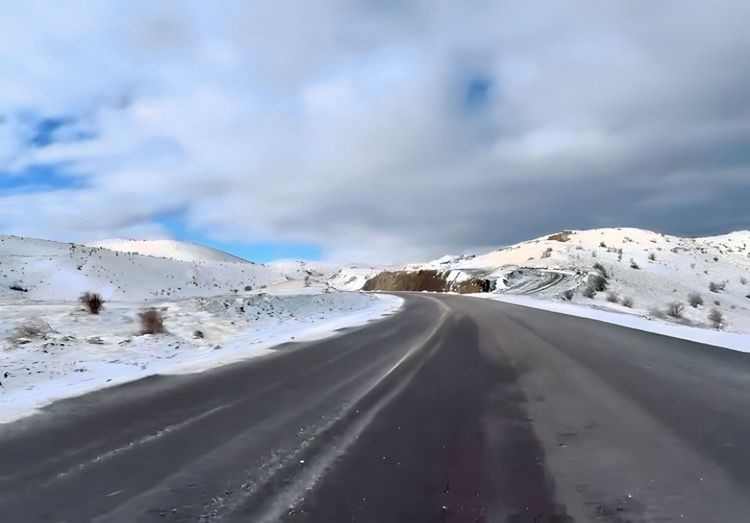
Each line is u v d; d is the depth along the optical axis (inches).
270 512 140.8
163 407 263.3
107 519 138.9
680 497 149.6
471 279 2581.2
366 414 247.8
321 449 194.2
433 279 3026.6
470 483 160.9
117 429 223.6
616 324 753.6
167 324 641.0
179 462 181.3
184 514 140.6
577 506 144.1
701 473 168.2
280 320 795.4
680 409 252.8
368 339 576.4
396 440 205.9
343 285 3969.0
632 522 134.4
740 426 222.2
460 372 363.9
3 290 1211.2
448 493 153.3
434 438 208.5
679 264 2842.0
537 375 349.4
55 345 452.8
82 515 141.8
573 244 3361.2
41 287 1306.6
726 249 4092.0
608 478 164.6
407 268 3545.8
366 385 319.3
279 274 2832.2
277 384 323.3
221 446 198.8
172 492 155.4
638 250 3129.9
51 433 218.5
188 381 333.7
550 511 141.0
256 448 195.9
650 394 286.7
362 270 4156.0
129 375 357.1
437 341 548.7
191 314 729.0
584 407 259.8
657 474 167.8
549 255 3004.4
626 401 271.3
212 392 299.4
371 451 191.9
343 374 358.3
